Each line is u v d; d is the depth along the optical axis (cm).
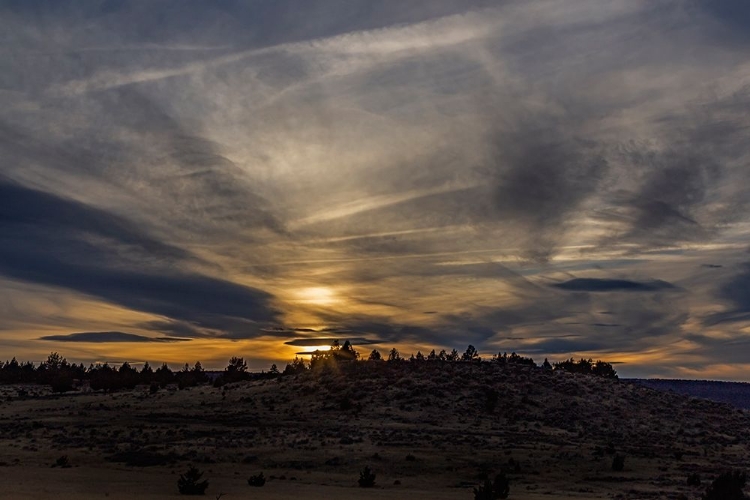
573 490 4916
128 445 6444
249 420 8631
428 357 13975
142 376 16738
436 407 9356
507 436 7719
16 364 19762
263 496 3928
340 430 7756
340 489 4544
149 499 3578
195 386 13612
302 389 10862
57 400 11212
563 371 12725
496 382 10812
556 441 7512
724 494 3975
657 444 8006
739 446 8406
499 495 4303
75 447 6284
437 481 5247
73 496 3531
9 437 6956
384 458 6031
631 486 5138
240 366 16425
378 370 11644
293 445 6550
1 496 3391
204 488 3975
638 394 11194
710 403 11594
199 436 7162
